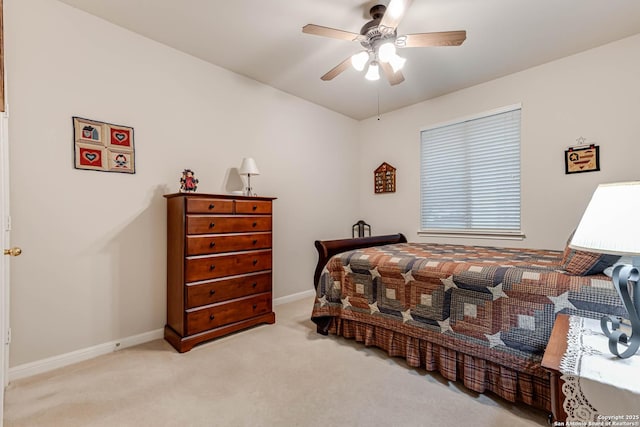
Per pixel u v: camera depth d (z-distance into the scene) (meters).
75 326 2.15
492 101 3.35
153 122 2.57
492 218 3.43
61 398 1.69
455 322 1.83
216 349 2.32
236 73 3.17
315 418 1.52
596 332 1.15
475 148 3.55
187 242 2.29
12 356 1.90
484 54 2.80
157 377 1.91
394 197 4.31
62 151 2.10
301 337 2.55
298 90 3.61
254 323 2.73
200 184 2.88
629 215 0.89
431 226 3.97
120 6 2.14
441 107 3.79
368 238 3.51
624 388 0.79
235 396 1.71
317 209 4.06
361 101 3.96
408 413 1.56
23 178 1.95
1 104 1.11
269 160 3.48
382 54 1.96
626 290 0.94
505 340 1.63
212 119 2.97
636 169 2.53
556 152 2.93
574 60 2.82
